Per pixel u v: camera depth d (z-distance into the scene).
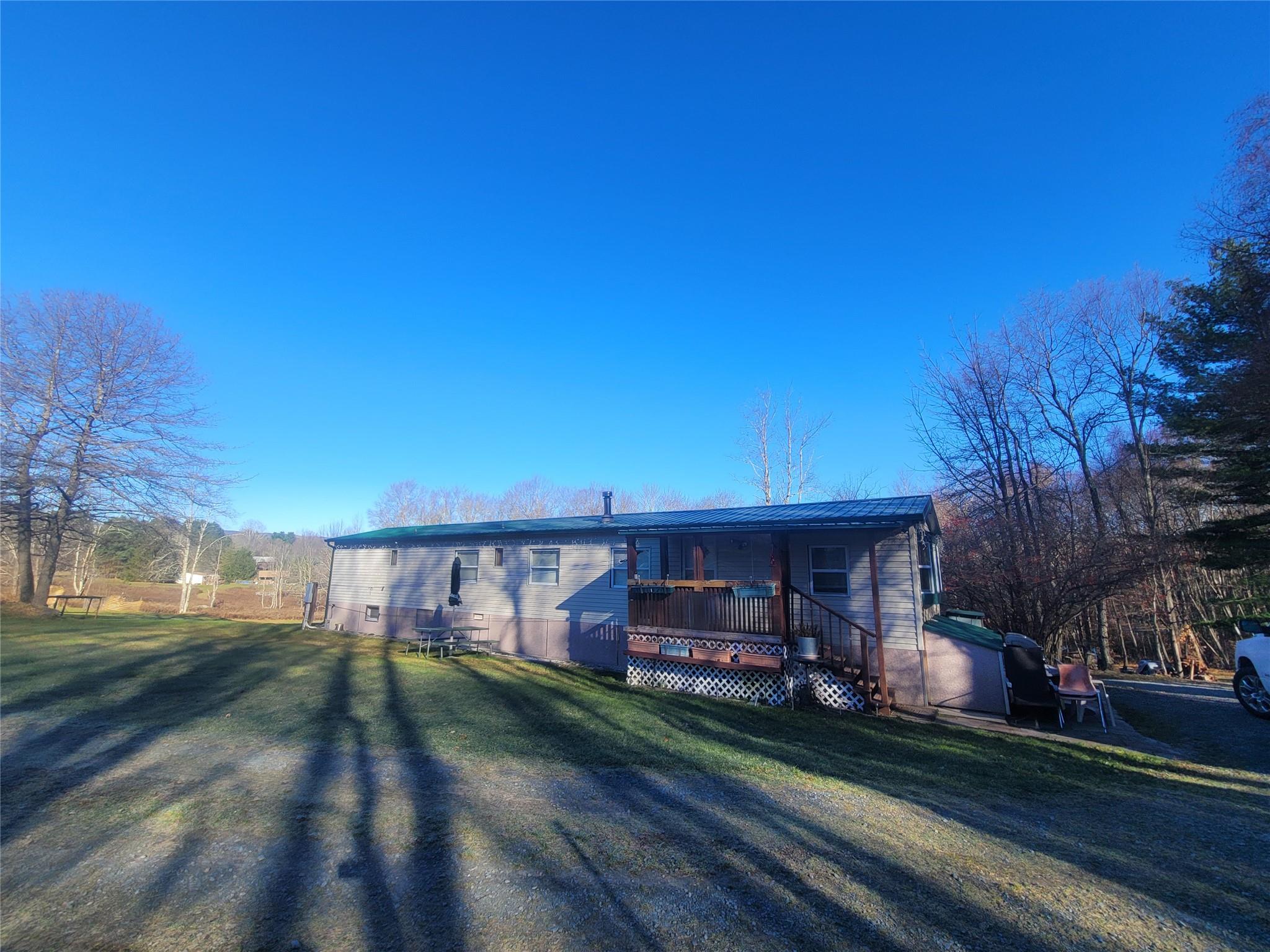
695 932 3.21
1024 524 17.92
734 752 7.16
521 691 10.64
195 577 39.94
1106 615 20.23
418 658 14.31
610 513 16.33
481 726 7.93
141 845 4.17
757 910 3.45
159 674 10.61
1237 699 11.44
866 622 10.74
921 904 3.53
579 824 4.72
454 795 5.28
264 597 47.75
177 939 3.12
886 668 10.41
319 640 17.52
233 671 11.32
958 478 22.50
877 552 10.86
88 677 10.03
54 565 22.55
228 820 4.59
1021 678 9.31
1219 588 21.36
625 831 4.60
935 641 10.23
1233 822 5.15
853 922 3.33
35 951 3.01
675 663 11.32
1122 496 21.42
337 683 10.60
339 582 21.11
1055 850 4.44
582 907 3.46
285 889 3.62
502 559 16.23
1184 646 19.86
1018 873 4.00
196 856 4.02
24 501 21.64
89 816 4.62
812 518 10.37
